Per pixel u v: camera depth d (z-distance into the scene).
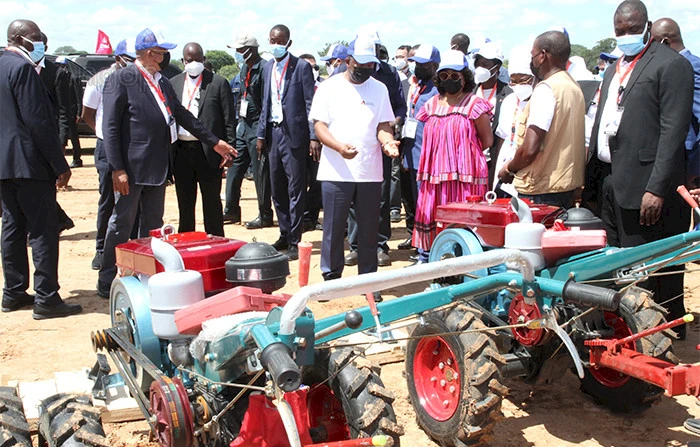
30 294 7.93
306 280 3.64
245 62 11.11
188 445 3.52
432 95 8.77
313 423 4.13
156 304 3.92
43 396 5.20
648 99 5.65
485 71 8.08
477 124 6.98
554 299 4.54
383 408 3.69
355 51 7.02
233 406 3.75
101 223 8.95
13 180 6.99
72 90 18.75
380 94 7.28
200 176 9.55
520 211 4.84
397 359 6.22
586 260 4.62
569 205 6.05
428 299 4.04
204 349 3.66
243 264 4.09
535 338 4.60
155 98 7.28
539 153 5.89
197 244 4.66
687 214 6.09
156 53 7.23
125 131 7.18
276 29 9.10
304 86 9.12
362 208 7.36
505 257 3.67
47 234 7.10
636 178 5.77
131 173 7.24
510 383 5.90
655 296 6.45
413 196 9.13
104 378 5.20
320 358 3.96
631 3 5.73
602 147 6.19
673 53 5.61
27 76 6.69
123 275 5.08
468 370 4.46
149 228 7.62
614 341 4.35
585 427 5.13
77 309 7.38
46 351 6.40
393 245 10.57
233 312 3.69
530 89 6.91
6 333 6.84
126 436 4.89
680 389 3.94
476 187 6.96
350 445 3.15
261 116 9.58
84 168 19.34
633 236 5.92
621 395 5.20
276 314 3.17
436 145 6.99
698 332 6.89
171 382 3.57
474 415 4.43
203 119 9.84
